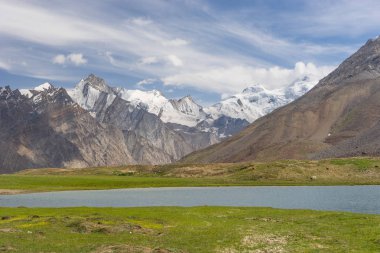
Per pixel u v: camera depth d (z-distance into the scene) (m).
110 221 69.62
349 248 47.97
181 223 69.12
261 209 87.19
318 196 137.75
